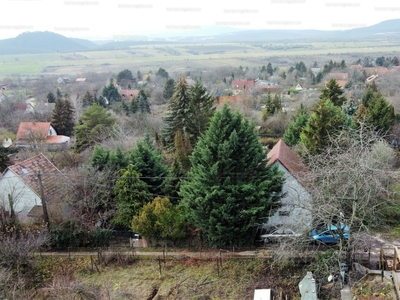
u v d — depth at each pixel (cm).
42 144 4456
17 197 2602
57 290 1820
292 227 1895
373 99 4025
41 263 2202
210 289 1908
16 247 2069
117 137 4194
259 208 2084
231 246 2245
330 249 1944
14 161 4022
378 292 1653
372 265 1938
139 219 2289
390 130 3606
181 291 1902
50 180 2908
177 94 3925
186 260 2173
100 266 2162
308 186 2108
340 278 1797
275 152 2586
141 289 1939
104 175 2584
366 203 1745
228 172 2162
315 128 3116
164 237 2319
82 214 2519
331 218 1812
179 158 3069
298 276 1938
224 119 2180
